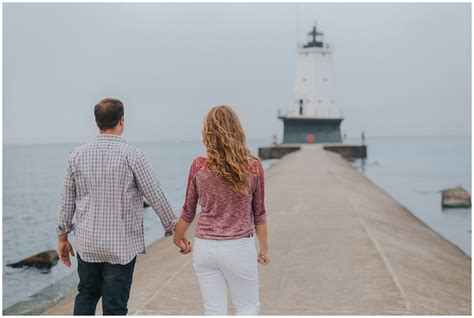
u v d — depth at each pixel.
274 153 59.03
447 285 8.30
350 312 5.86
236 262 3.93
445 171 55.84
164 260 9.77
